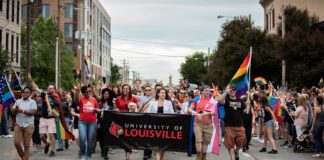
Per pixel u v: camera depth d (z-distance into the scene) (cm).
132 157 1444
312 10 5162
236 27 4850
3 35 4188
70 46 7675
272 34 4578
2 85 1427
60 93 1686
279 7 5219
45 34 5691
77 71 3906
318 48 3297
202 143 1161
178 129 1176
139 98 1420
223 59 4722
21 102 1211
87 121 1239
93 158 1391
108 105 1415
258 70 4475
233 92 1168
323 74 3275
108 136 1212
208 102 1148
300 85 3331
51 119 1445
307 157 1466
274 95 2128
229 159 1398
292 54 3359
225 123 1172
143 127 1192
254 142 1928
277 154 1539
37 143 1653
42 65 5622
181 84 2359
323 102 1463
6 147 1659
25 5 7600
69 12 7675
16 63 4572
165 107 1220
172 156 1477
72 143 1820
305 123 1557
